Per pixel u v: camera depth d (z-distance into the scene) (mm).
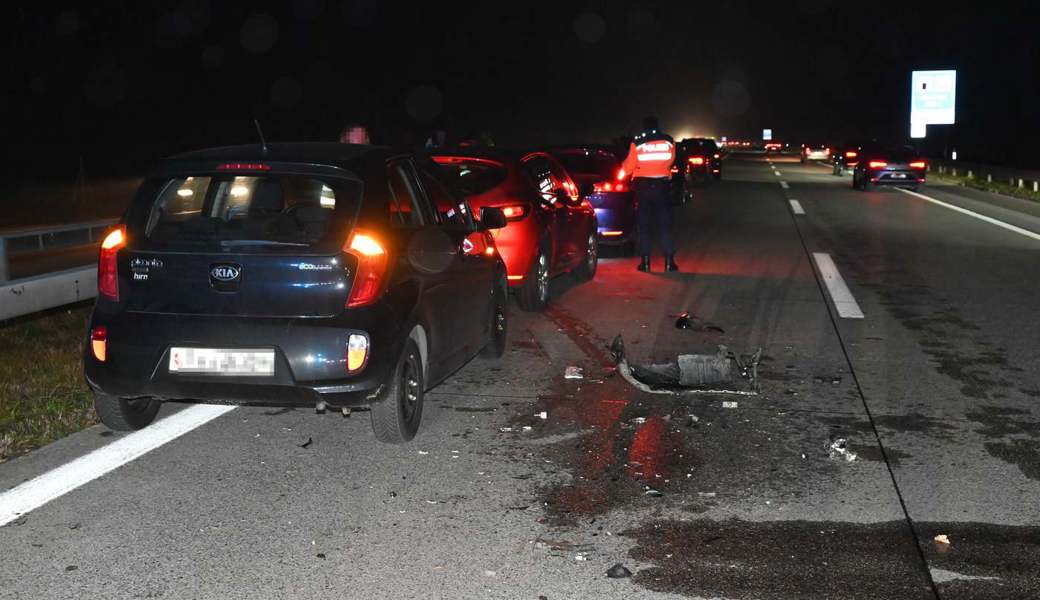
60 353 7750
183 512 4664
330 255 5230
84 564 4086
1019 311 10258
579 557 4207
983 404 6707
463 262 6680
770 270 13383
